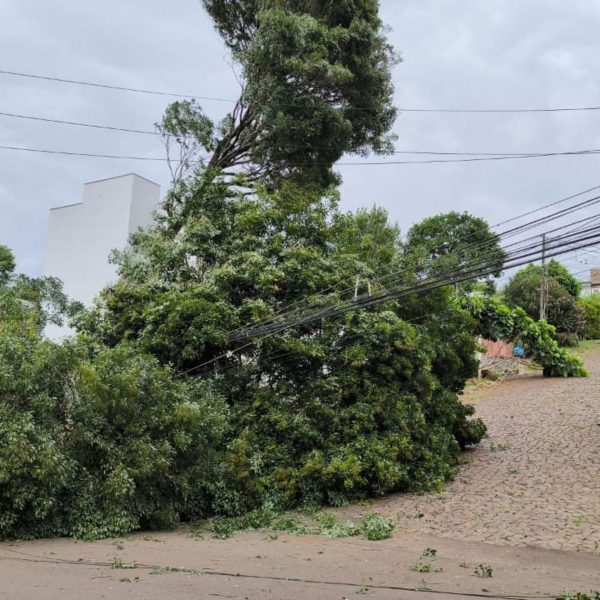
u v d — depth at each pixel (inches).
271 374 609.3
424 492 555.8
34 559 338.6
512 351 1228.5
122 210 1032.2
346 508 520.7
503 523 456.8
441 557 366.6
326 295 605.3
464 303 1136.8
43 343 453.7
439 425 644.1
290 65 715.4
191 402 490.0
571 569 339.0
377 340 591.8
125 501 427.5
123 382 446.3
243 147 821.9
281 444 548.7
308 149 775.7
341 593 273.7
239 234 675.4
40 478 386.3
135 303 637.9
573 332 1555.1
